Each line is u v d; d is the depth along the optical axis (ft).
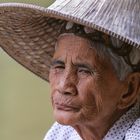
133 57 9.93
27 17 10.59
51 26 11.03
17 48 11.57
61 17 9.22
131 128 10.03
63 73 9.97
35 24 10.96
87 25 9.14
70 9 9.75
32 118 35.70
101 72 9.81
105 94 9.90
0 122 35.94
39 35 11.20
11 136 34.24
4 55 40.22
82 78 9.82
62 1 9.95
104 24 9.46
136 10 9.70
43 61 11.61
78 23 9.33
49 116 35.50
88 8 9.67
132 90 10.08
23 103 37.52
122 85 9.99
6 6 9.55
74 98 9.86
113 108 10.06
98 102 9.89
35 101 37.29
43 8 9.25
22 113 36.52
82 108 9.87
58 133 11.53
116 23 9.50
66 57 9.91
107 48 9.77
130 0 9.73
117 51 9.81
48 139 11.57
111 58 9.82
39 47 11.42
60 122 9.96
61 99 9.90
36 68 11.80
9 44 11.54
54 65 10.10
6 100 37.91
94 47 9.77
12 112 36.88
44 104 36.91
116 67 9.86
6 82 39.17
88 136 10.38
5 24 10.93
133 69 9.99
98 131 10.27
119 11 9.64
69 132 11.42
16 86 38.99
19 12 10.05
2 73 39.63
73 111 9.88
